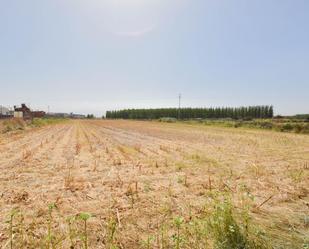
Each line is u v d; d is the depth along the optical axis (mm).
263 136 24891
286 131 32938
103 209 5246
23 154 12125
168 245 3764
